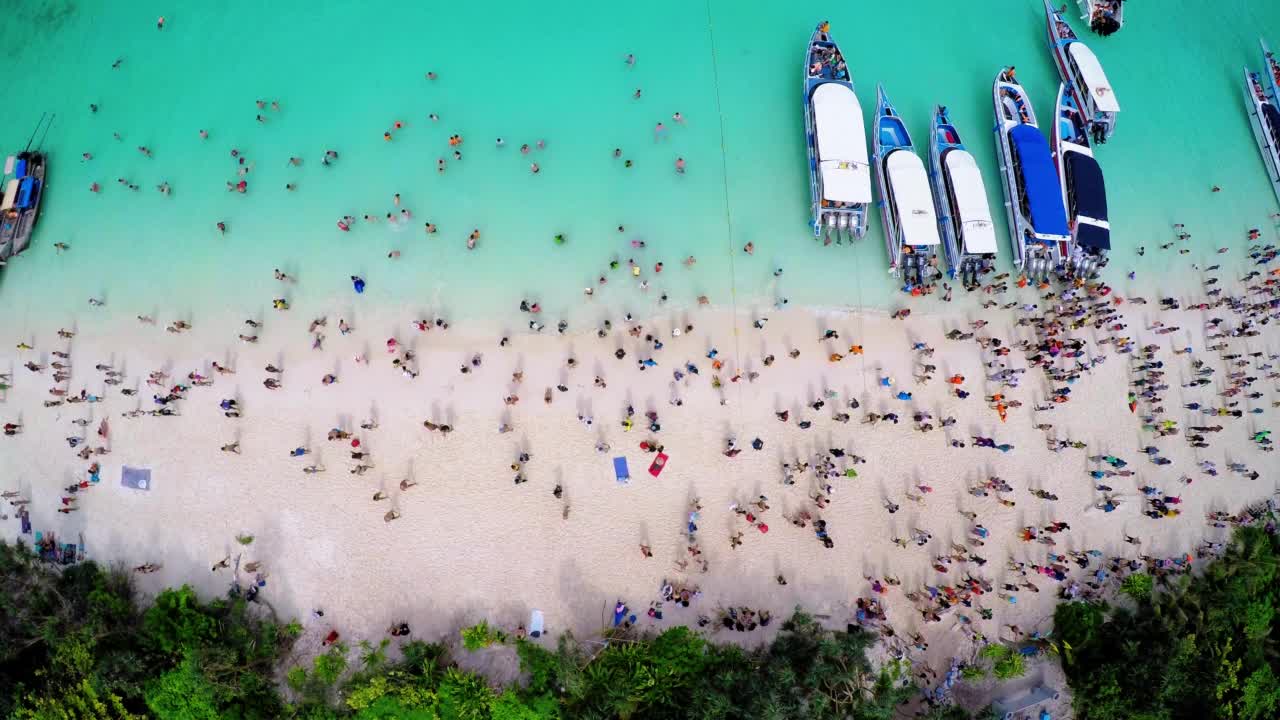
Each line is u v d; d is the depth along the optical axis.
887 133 30.52
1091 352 30.38
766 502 28.42
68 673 25.58
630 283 29.59
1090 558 29.08
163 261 29.17
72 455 27.83
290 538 27.44
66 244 29.27
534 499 27.95
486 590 27.47
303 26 31.16
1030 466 29.41
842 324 29.84
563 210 30.05
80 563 27.19
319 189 29.78
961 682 28.11
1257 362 31.06
